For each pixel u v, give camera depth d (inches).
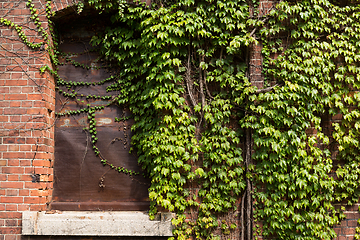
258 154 126.0
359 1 130.6
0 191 124.7
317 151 125.1
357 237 125.9
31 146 127.0
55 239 124.9
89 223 123.7
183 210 125.7
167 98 125.2
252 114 127.0
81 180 138.6
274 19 129.2
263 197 124.3
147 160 131.3
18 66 130.0
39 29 130.2
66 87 143.1
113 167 138.9
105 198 137.5
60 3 130.9
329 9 128.6
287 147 124.2
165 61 124.7
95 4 129.2
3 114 128.2
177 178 123.9
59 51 143.6
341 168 129.4
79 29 144.0
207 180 130.6
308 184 124.3
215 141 129.0
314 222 124.6
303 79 124.2
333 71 130.8
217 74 130.6
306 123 125.1
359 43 129.2
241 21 128.5
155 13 123.6
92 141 140.7
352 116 129.6
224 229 128.8
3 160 126.2
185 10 127.9
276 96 123.2
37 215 123.6
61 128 141.6
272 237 124.7
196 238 128.3
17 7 130.9
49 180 134.1
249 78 129.7
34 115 128.5
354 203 128.9
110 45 139.9
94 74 143.6
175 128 128.2
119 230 123.6
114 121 141.9
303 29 126.8
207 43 130.4
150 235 123.6
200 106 131.0
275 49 128.9
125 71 136.6
